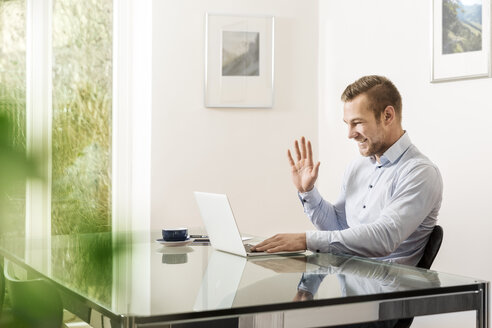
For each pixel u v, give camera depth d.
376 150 2.32
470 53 3.00
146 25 4.11
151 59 4.05
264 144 4.30
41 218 4.04
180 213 4.14
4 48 4.06
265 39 4.27
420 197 2.16
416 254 2.28
